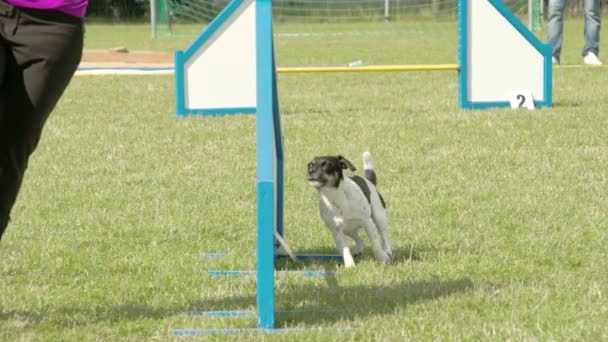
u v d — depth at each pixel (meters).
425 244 10.14
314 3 70.69
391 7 69.81
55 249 10.05
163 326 7.23
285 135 17.36
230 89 20.28
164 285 8.63
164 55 37.44
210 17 67.69
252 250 10.01
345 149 15.88
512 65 20.25
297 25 65.00
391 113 19.95
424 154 15.34
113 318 7.51
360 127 18.05
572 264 9.20
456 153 15.23
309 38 51.78
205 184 13.48
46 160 15.42
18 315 7.58
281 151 9.73
